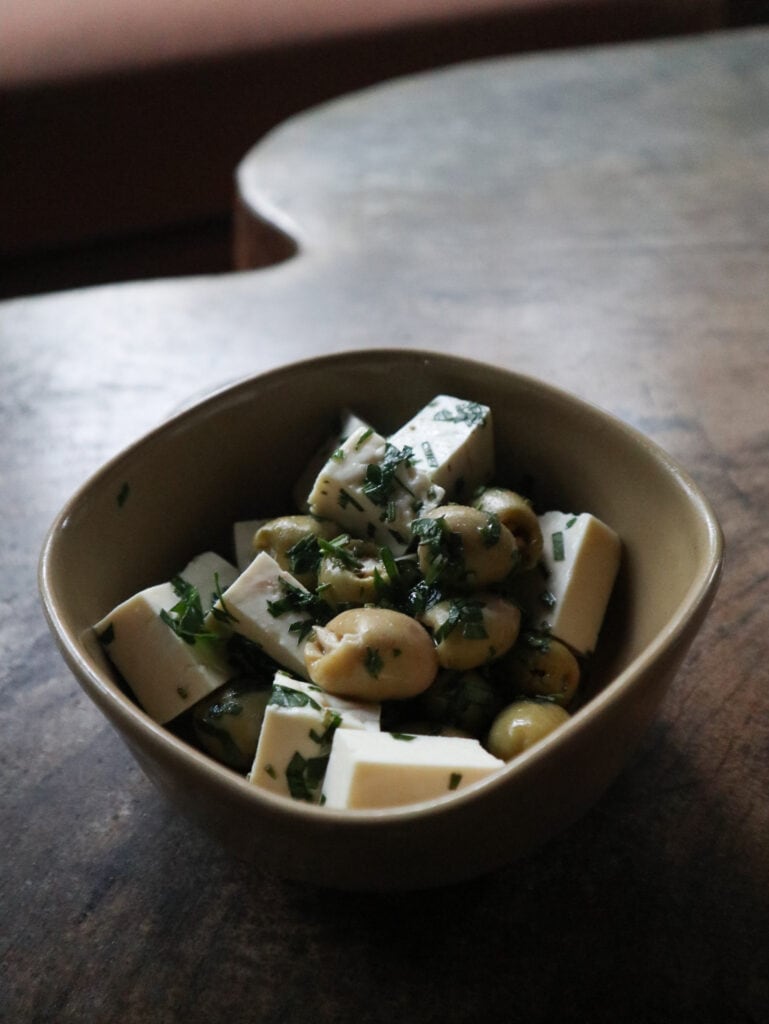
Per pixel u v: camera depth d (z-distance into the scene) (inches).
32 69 22.0
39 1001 6.3
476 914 6.7
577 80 18.5
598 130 16.9
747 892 6.8
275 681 6.4
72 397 11.7
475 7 24.4
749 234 14.0
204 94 23.1
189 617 7.0
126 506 7.4
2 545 9.7
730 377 11.5
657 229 14.3
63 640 6.0
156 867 7.0
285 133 17.2
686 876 6.9
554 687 7.0
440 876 5.8
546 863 7.0
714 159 15.9
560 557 7.3
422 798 5.7
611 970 6.4
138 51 22.6
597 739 5.4
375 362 8.3
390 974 6.4
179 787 5.6
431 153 16.5
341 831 5.1
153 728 5.4
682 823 7.2
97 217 23.7
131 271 25.0
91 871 7.0
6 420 11.4
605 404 11.2
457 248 14.1
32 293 24.6
